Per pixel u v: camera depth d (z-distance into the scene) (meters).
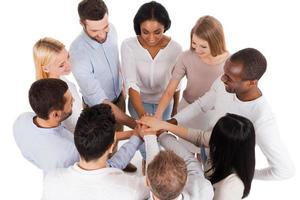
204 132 2.25
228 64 1.93
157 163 1.60
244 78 1.90
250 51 1.90
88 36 2.58
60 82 1.94
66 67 2.35
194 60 2.54
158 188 1.58
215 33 2.32
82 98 2.87
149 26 2.42
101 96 2.65
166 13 2.46
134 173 3.16
